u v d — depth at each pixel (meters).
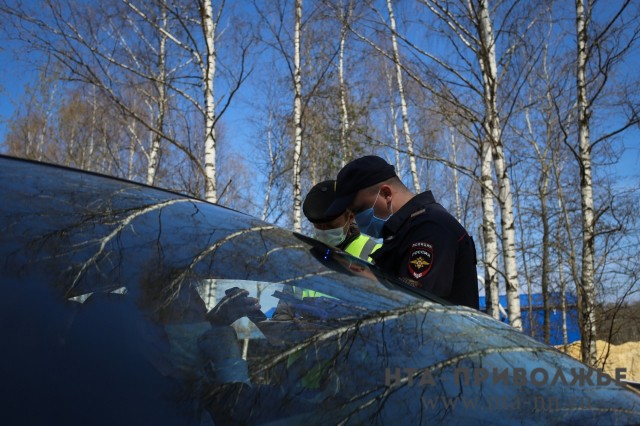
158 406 1.15
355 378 1.32
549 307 14.84
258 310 1.49
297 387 1.28
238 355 1.35
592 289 9.01
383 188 3.13
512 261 8.97
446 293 2.72
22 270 1.30
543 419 1.29
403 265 2.82
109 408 1.12
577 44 10.23
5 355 1.15
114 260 1.41
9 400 1.08
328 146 17.77
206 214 1.81
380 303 1.65
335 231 3.78
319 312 1.55
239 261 1.61
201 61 11.47
